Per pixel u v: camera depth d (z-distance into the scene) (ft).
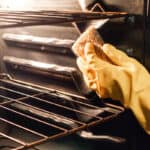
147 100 2.42
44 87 3.27
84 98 2.91
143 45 2.63
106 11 2.76
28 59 3.35
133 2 2.60
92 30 2.65
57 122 2.85
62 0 3.01
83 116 2.82
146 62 2.65
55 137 2.10
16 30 3.39
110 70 2.44
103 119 2.40
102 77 2.44
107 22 2.75
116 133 2.87
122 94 2.47
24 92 3.40
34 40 3.17
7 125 3.32
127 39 2.70
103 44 2.66
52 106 3.15
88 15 2.50
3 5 3.55
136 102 2.44
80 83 2.89
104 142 2.82
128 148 2.85
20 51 3.40
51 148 3.05
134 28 2.64
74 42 2.85
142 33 2.61
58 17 2.39
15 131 3.30
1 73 3.58
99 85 2.46
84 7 2.81
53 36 3.10
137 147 2.81
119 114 2.61
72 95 3.00
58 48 3.00
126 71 2.47
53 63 3.13
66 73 2.97
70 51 2.91
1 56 3.56
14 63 3.43
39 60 3.25
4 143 3.10
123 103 2.51
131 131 2.80
